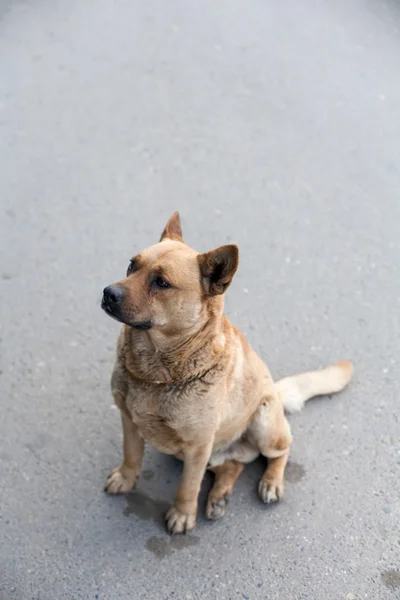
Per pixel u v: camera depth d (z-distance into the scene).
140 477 3.18
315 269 3.75
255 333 3.54
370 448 3.29
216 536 3.09
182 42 4.83
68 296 3.58
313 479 3.22
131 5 5.17
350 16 5.28
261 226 3.87
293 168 4.09
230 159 4.10
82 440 3.25
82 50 4.68
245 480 3.21
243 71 4.63
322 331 3.57
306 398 3.34
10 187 3.91
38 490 3.13
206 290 2.86
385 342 3.55
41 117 4.20
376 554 3.09
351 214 3.94
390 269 3.77
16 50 4.62
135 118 4.23
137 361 2.92
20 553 3.03
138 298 2.82
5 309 3.53
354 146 4.21
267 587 3.02
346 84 4.61
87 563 3.02
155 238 3.79
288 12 5.26
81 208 3.86
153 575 3.02
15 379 3.36
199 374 2.91
